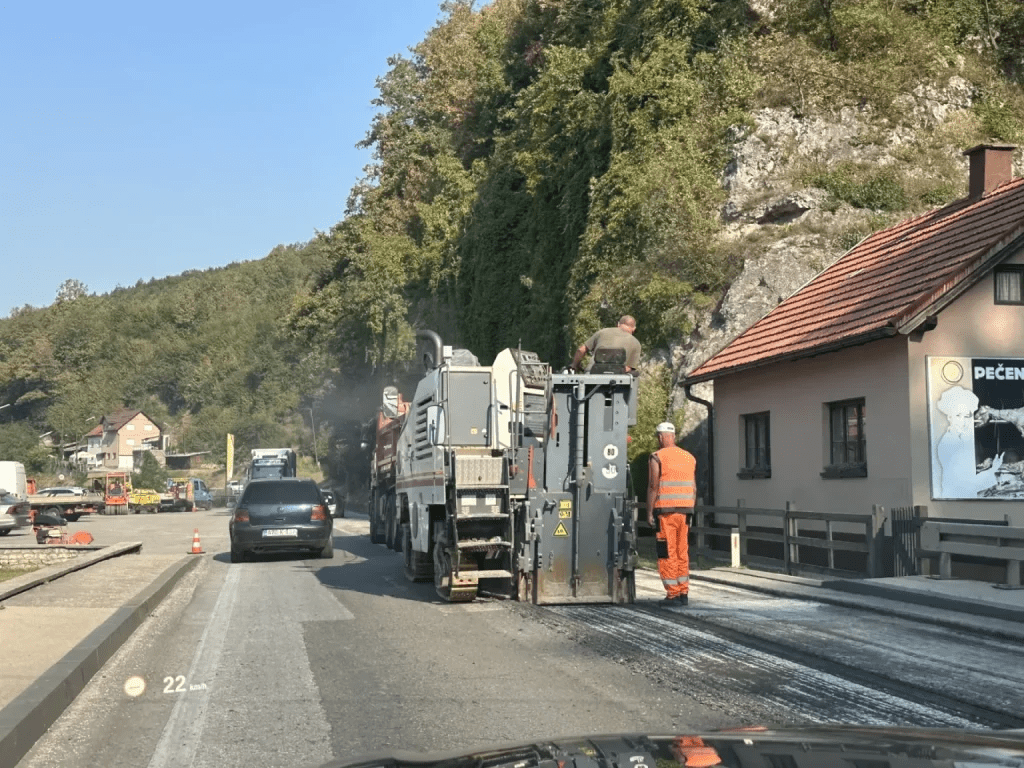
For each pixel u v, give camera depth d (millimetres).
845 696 7340
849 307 18438
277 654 9578
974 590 12445
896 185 28125
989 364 15945
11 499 40312
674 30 32281
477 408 14164
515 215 41938
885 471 16266
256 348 161625
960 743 1598
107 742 6492
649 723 6551
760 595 14047
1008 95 31359
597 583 13094
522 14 53812
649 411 25641
